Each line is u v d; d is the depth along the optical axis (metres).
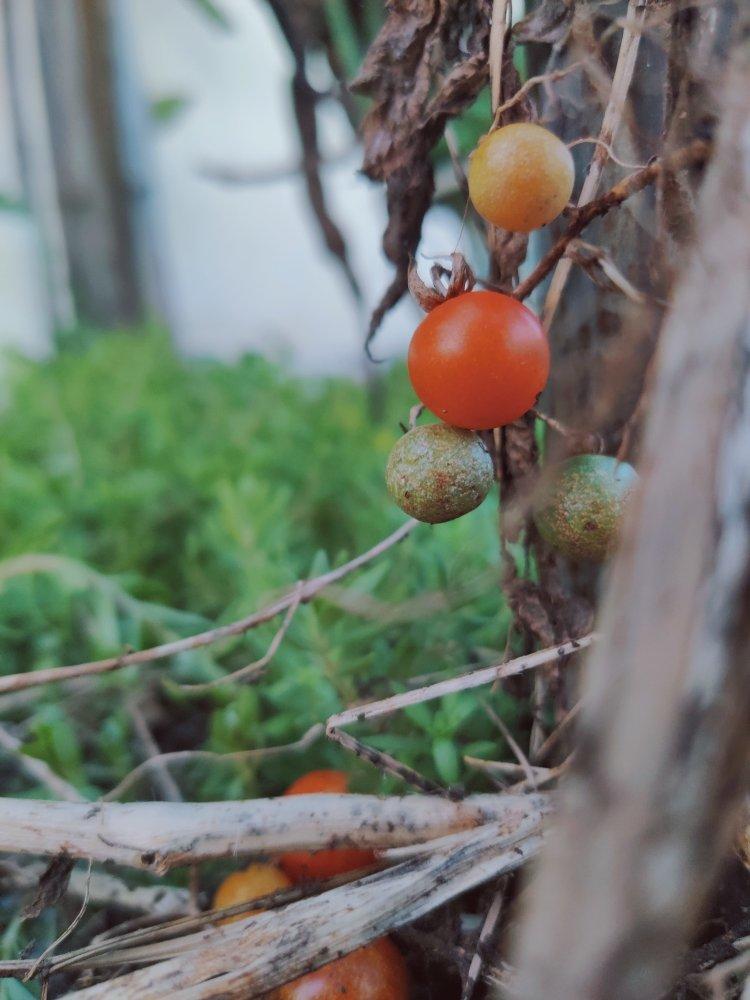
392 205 0.19
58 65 0.51
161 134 0.67
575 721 0.18
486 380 0.14
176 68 0.86
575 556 0.16
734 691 0.10
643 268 0.17
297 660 0.23
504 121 0.16
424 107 0.18
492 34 0.16
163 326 0.54
